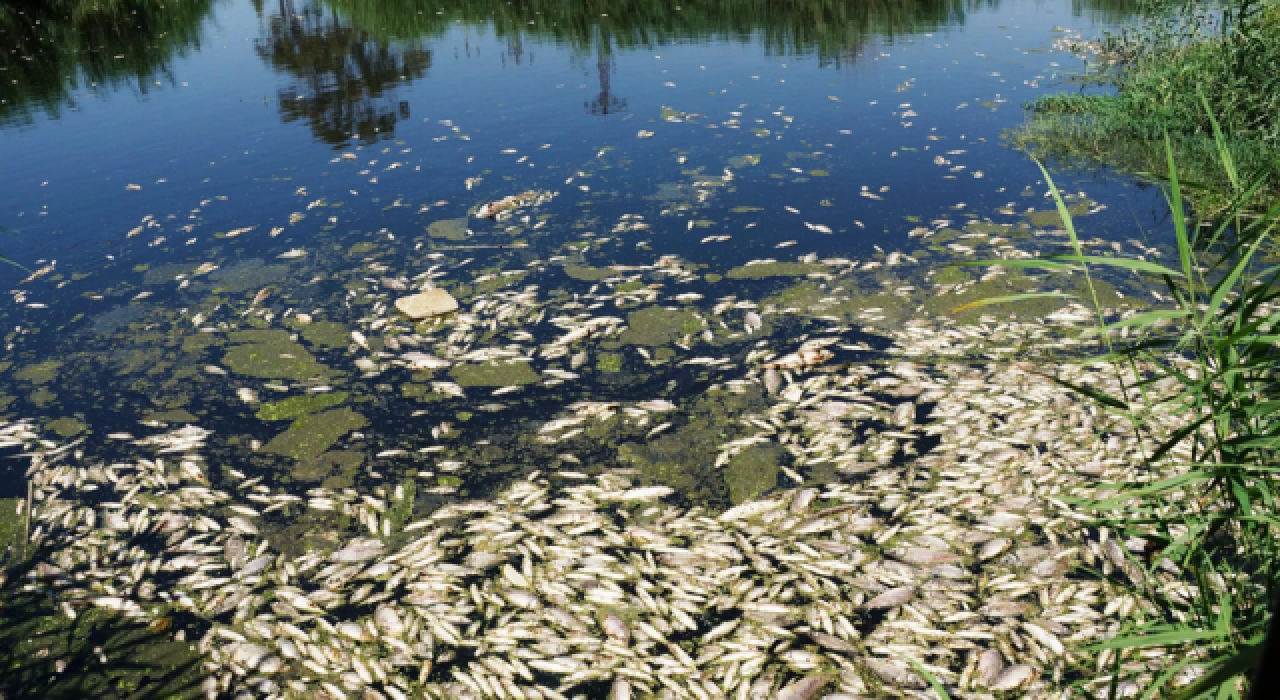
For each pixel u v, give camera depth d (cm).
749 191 741
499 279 594
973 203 689
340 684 291
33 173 862
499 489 389
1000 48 1250
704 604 318
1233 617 248
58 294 603
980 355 470
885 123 923
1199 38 906
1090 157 773
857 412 426
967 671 280
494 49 1420
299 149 914
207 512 382
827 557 336
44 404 473
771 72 1180
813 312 528
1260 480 233
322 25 1736
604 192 755
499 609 320
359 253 649
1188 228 612
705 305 545
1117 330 480
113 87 1231
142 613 327
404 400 462
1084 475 367
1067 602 305
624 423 431
